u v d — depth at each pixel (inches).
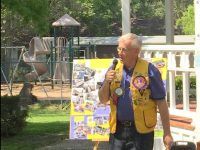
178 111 585.6
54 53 1818.4
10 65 1557.6
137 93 358.6
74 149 690.8
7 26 2066.9
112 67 367.9
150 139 366.0
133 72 361.1
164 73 516.7
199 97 524.1
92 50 2111.2
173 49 583.5
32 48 1680.6
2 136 799.7
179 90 839.7
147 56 616.7
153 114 365.4
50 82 1748.3
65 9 2397.9
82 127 536.7
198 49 521.7
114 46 2459.4
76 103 539.8
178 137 573.9
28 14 783.1
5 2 774.5
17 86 1643.7
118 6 3011.8
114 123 367.2
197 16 522.6
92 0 2859.3
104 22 2982.3
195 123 538.0
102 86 368.5
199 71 521.0
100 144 704.4
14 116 804.0
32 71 1691.7
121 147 365.4
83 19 2832.2
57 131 860.6
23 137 799.7
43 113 1157.7
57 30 2174.0
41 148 706.2
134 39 359.3
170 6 889.5
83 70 544.7
